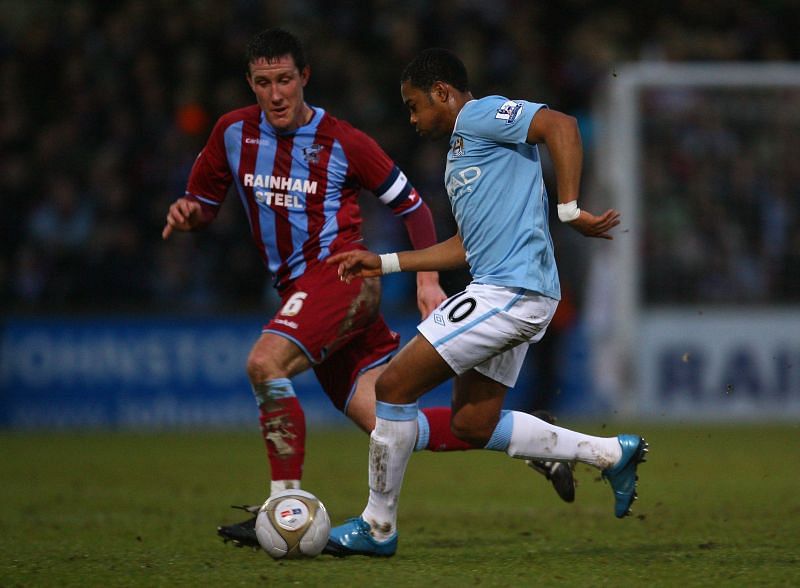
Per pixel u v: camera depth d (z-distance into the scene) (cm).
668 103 4891
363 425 2006
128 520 2270
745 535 1989
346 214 1969
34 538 2009
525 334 1669
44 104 4984
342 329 1922
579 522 2208
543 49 5388
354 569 1608
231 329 4688
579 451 1798
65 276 4631
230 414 4681
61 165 4741
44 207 4688
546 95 5234
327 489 2833
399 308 4775
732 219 4903
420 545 1897
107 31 5066
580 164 1612
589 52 5359
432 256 1731
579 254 4703
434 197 4672
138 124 4841
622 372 4753
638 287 4822
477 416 1762
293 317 1894
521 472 3212
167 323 4647
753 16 5719
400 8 5319
